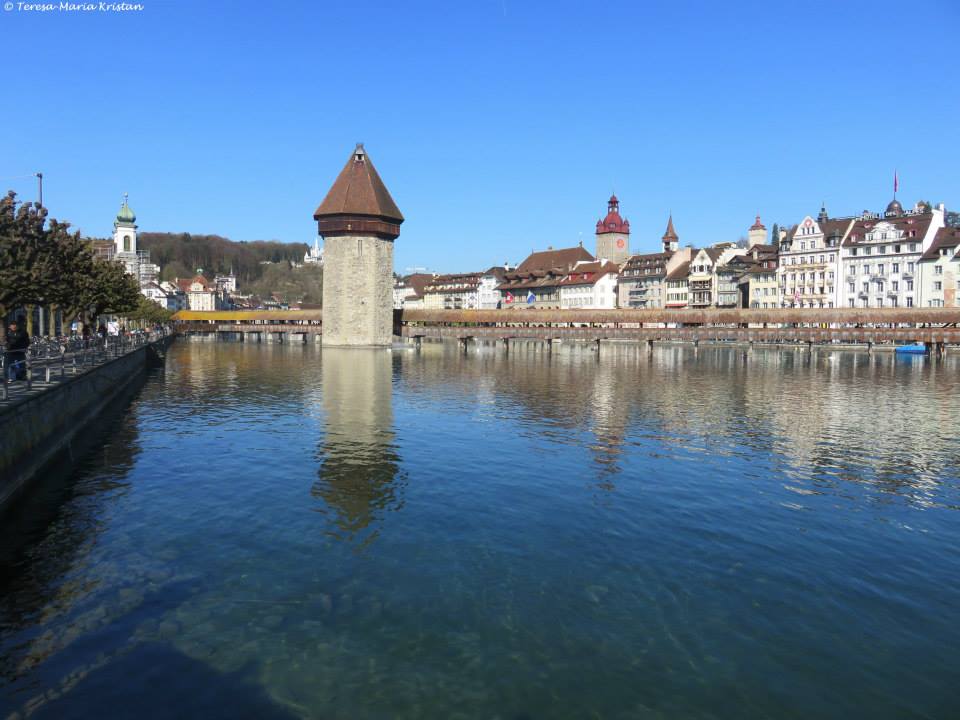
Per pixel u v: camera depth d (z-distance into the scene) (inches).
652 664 386.9
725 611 449.1
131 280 2586.1
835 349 3816.4
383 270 3855.8
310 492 711.7
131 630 415.5
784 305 4392.2
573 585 485.4
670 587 483.8
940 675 378.6
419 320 4074.8
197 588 473.7
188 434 1035.9
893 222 3887.8
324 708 343.9
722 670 381.7
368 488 728.3
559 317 3811.5
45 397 809.5
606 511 654.5
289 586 478.3
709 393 1605.6
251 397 1498.5
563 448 940.0
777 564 526.6
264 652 393.1
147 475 780.6
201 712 339.3
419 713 340.8
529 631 420.8
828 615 445.1
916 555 548.1
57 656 386.6
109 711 338.6
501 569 511.8
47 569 504.1
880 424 1156.5
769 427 1122.0
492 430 1079.6
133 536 575.5
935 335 3041.3
